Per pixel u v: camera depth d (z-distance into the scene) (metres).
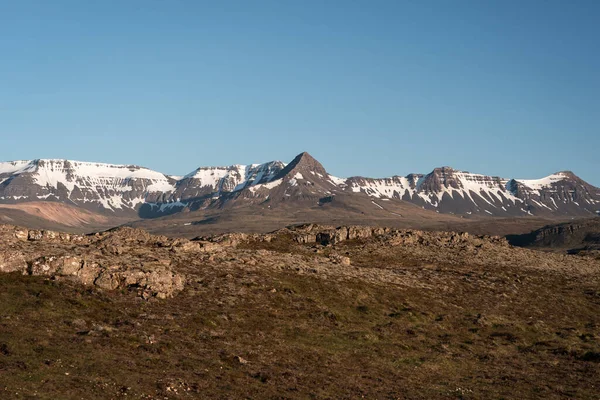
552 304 99.50
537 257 139.88
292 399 45.50
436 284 99.69
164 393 42.69
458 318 83.94
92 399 39.53
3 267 63.31
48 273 64.38
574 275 123.69
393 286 92.00
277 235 135.12
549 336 82.12
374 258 121.31
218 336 59.34
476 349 71.75
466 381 58.16
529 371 64.56
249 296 72.62
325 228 146.88
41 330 52.25
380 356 63.06
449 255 129.88
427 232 150.75
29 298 58.88
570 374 63.97
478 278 108.94
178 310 64.19
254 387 47.28
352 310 77.50
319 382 51.22
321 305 75.56
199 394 43.81
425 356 65.56
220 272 80.44
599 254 162.25
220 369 50.69
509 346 75.12
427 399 50.47
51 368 43.81
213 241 120.31
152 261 77.25
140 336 54.75
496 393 54.38
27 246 71.62
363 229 143.50
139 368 47.34
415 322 78.44
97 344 51.06
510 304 95.50
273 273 84.38
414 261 122.00
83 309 59.44
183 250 92.50
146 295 65.31
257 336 61.84
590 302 103.69
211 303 68.12
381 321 76.12
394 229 149.50
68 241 85.50
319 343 63.66
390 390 51.91
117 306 62.03
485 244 145.62
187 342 55.84
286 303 73.69
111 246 81.00
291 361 56.66
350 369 57.19
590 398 55.00
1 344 46.97
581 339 82.19
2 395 37.44
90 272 66.00
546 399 53.53
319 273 89.25
